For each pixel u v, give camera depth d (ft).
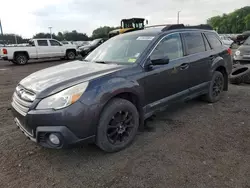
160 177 8.06
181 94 13.15
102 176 8.26
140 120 11.03
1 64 51.06
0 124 12.96
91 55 13.94
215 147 9.98
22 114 8.66
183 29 13.74
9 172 8.58
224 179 7.84
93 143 9.63
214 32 16.72
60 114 8.04
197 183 7.68
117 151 9.89
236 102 16.33
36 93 8.58
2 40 112.78
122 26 67.00
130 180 7.97
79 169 8.73
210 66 15.15
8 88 23.30
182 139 10.84
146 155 9.53
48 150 10.11
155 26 14.26
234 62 27.63
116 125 9.66
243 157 9.14
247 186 7.48
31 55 49.60
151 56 11.18
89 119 8.52
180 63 12.66
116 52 12.48
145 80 10.71
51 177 8.29
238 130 11.63
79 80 8.95
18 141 10.94
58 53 54.90
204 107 15.33
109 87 9.11
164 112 14.52
